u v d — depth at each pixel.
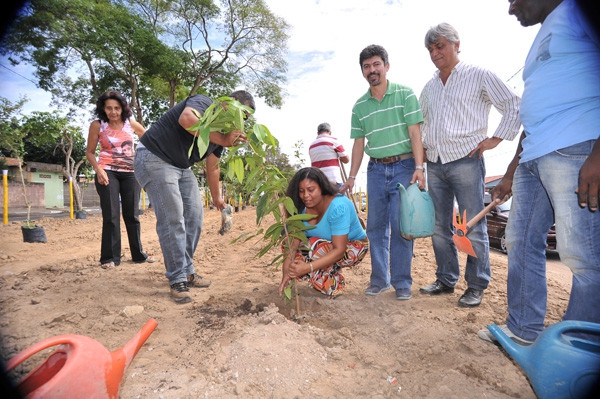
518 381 1.77
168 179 3.23
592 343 1.45
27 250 5.89
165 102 23.39
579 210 1.85
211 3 20.00
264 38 22.47
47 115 16.02
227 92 23.98
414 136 3.20
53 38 14.63
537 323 2.19
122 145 4.30
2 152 22.22
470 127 3.14
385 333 2.38
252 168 2.44
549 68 1.96
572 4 1.86
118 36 16.53
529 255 2.21
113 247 4.33
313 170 2.91
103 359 1.26
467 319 2.64
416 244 6.53
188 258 3.68
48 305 2.84
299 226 2.61
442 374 1.79
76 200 15.41
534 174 2.12
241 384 1.74
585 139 1.83
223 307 2.95
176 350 2.19
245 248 6.36
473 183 3.15
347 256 3.32
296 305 2.86
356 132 3.68
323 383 1.82
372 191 3.45
